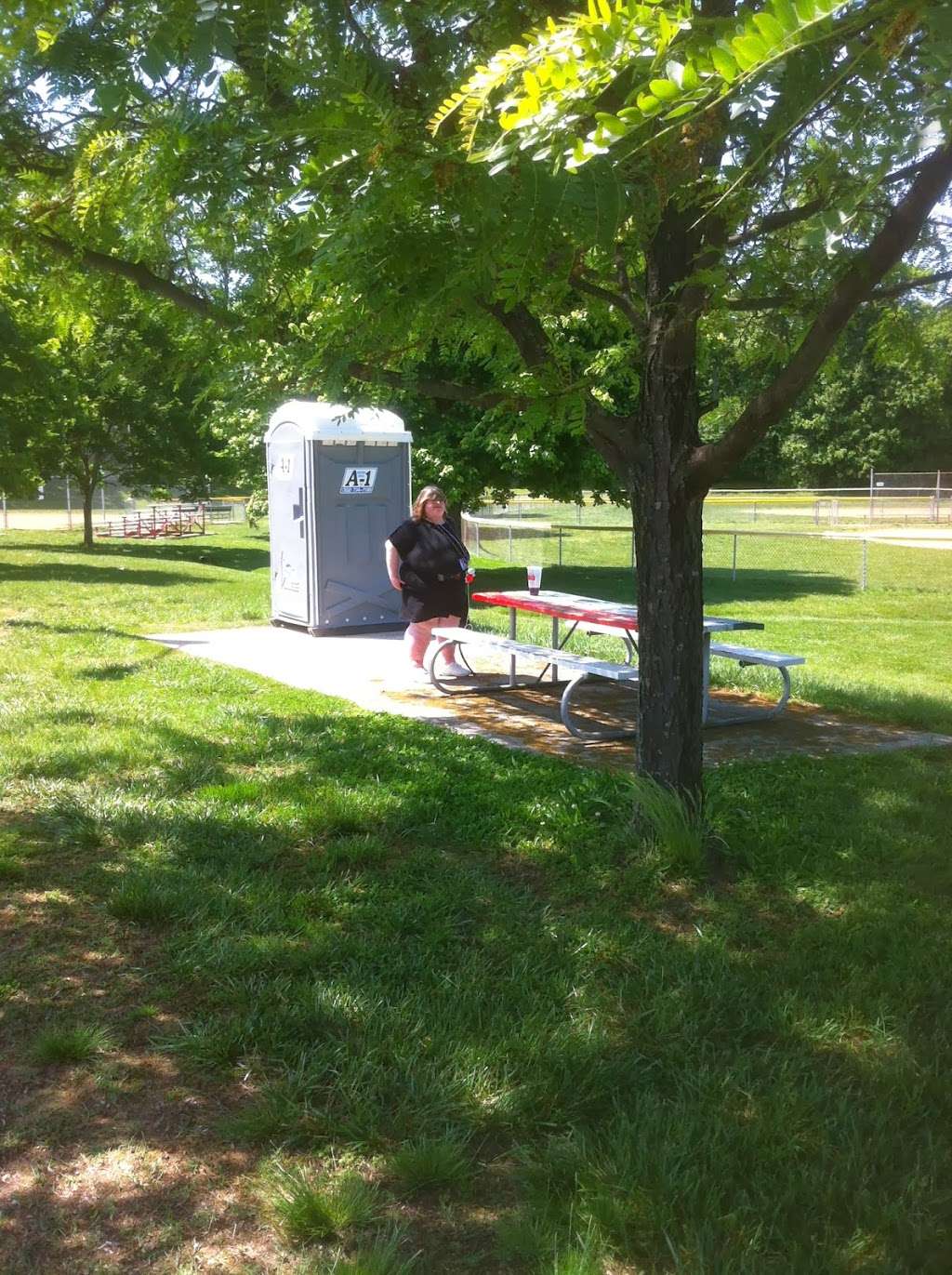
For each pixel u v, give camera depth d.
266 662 10.62
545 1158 3.00
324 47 3.19
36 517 57.56
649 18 1.72
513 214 2.17
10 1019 3.75
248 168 3.70
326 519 12.45
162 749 7.04
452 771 6.67
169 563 27.25
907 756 7.41
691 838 5.12
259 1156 3.06
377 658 10.95
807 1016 3.76
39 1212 2.83
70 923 4.50
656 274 4.78
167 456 33.44
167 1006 3.84
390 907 4.63
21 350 19.97
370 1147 3.08
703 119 2.24
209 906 4.59
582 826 5.63
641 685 5.41
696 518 5.23
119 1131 3.16
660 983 4.02
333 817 5.67
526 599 9.71
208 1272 2.61
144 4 2.88
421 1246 2.71
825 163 2.15
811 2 1.46
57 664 10.07
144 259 5.30
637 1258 2.65
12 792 6.10
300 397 4.96
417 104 3.59
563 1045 3.52
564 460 21.62
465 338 5.45
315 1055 3.50
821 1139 3.07
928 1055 3.54
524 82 1.82
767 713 8.73
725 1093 3.29
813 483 61.38
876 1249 2.65
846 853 5.44
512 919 4.56
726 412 6.34
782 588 24.41
